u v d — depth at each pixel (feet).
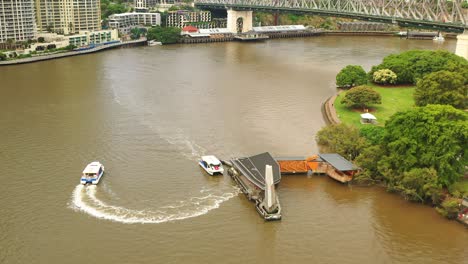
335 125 463.42
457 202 333.62
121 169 403.95
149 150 444.96
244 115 560.61
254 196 352.28
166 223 326.24
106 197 358.02
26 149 444.55
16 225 321.73
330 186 378.94
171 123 524.93
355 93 571.28
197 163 417.28
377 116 547.49
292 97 650.43
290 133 499.10
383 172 371.56
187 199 357.00
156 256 293.64
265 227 324.39
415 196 352.08
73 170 400.67
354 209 347.15
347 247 306.14
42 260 287.89
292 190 372.38
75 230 317.01
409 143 363.97
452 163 356.38
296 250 302.45
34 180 382.01
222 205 349.41
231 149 450.71
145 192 365.81
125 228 320.09
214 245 305.12
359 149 413.39
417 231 321.93
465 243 310.24
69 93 655.76
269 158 398.42
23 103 603.67
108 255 293.23
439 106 385.70
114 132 492.95
